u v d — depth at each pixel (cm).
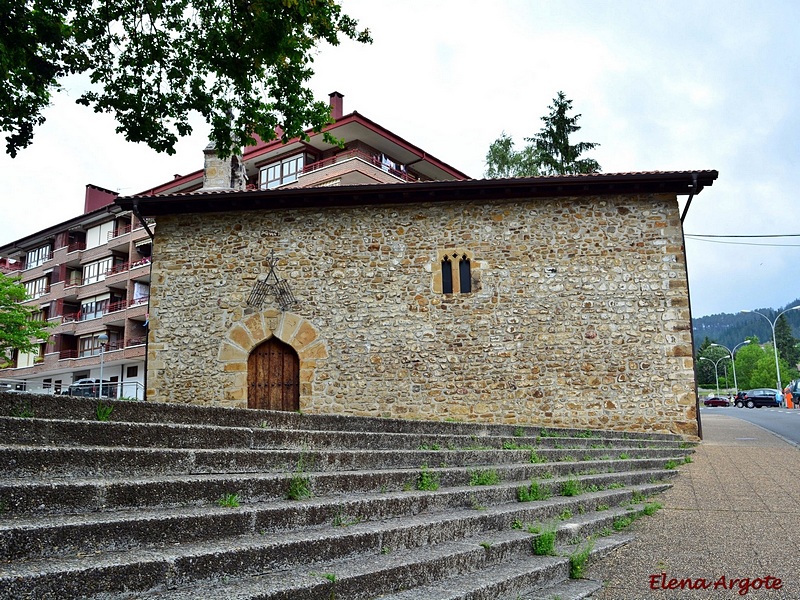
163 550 314
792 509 713
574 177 1362
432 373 1388
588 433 1088
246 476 423
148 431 435
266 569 335
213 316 1456
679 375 1332
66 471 360
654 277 1371
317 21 918
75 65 958
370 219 1462
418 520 453
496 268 1412
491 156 3375
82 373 4275
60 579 261
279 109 1030
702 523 650
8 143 977
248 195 1434
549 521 568
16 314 3062
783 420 2391
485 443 783
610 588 450
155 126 1012
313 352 1420
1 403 395
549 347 1370
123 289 4206
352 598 333
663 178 1346
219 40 935
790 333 12112
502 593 396
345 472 495
